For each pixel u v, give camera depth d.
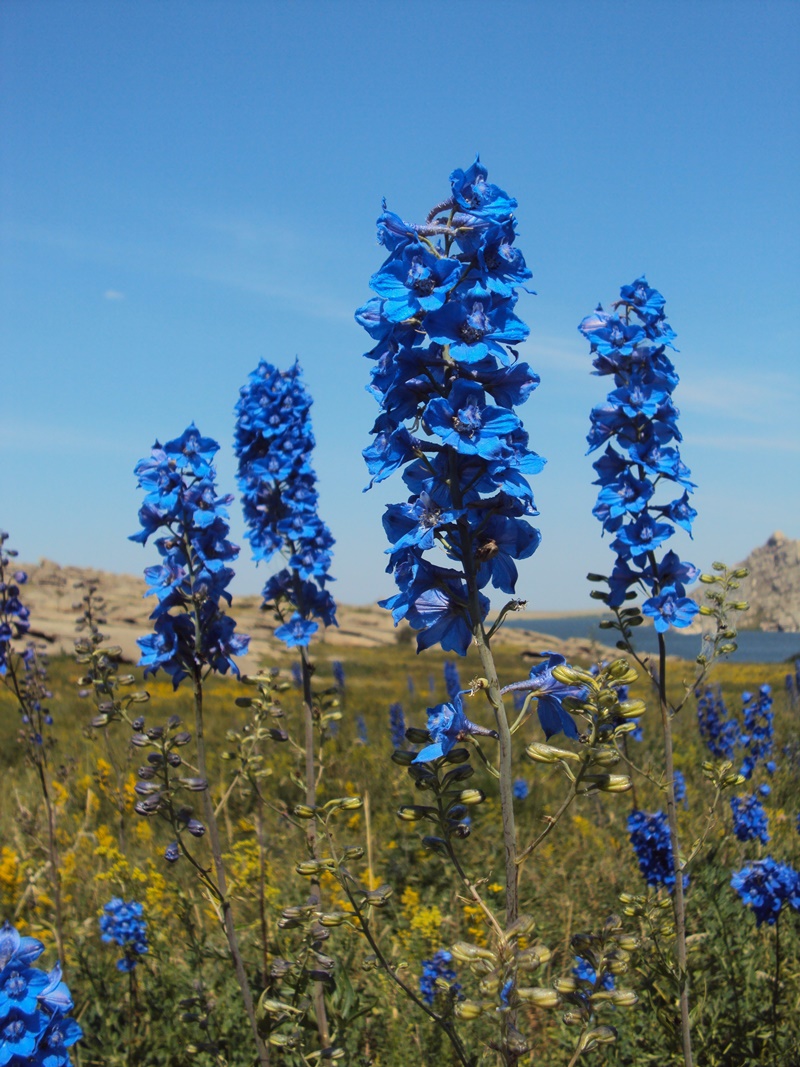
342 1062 4.14
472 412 2.41
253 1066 4.30
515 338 2.44
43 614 36.91
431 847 2.60
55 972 2.69
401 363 2.51
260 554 5.74
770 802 9.02
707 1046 4.45
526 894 6.68
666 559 4.75
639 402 4.77
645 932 4.05
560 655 2.54
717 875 6.02
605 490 4.80
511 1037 2.20
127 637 30.55
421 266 2.46
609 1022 4.64
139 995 5.32
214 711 20.06
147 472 4.50
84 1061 4.70
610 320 4.88
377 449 2.57
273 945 5.45
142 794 3.96
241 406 6.08
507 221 2.51
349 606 73.19
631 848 7.25
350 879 2.88
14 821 7.72
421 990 4.94
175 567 4.41
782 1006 4.85
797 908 4.59
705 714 9.48
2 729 15.23
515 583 2.56
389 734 14.07
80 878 7.17
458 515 2.39
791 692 16.05
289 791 9.61
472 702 18.28
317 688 17.06
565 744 9.68
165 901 6.26
